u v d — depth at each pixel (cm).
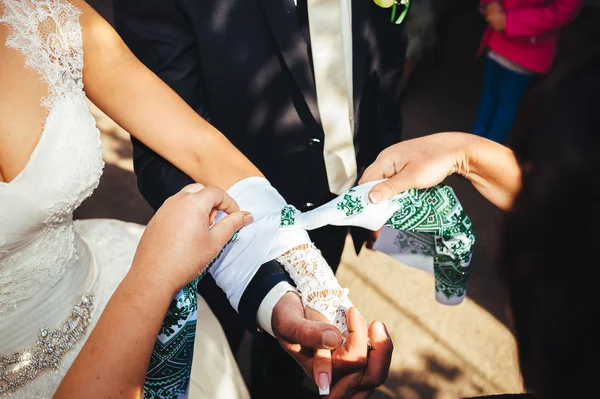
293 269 89
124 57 96
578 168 38
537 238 40
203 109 115
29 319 88
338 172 114
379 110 125
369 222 89
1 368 88
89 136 87
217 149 97
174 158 97
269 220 90
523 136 43
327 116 108
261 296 87
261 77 109
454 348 178
